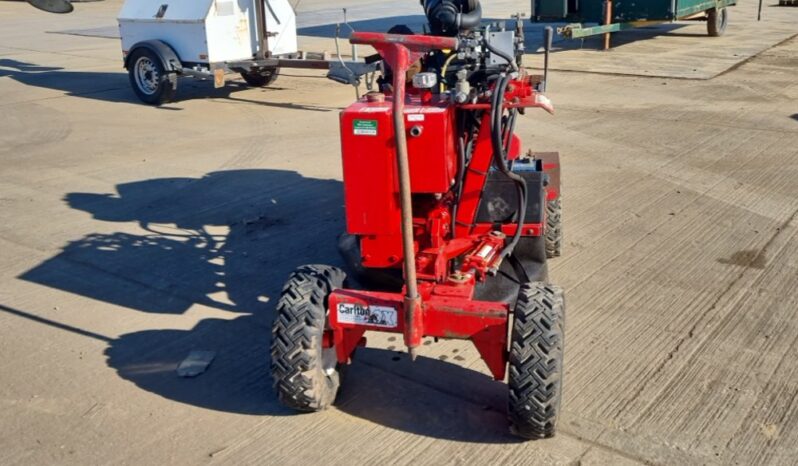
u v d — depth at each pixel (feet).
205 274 18.83
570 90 39.75
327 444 12.25
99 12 84.89
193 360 14.82
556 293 11.91
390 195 12.71
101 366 14.74
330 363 13.01
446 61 14.51
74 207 23.80
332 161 28.22
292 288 12.30
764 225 21.04
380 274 16.39
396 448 12.12
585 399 13.23
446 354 14.88
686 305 16.57
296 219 22.39
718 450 11.85
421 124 12.36
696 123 32.50
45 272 19.11
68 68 50.08
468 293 12.36
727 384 13.60
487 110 13.66
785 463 11.55
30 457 12.06
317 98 40.11
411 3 89.04
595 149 28.91
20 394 13.80
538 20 54.39
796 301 16.65
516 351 11.37
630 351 14.75
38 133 33.55
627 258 19.07
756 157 27.43
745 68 44.52
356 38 10.39
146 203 24.08
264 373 14.42
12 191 25.48
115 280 18.61
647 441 12.09
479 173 14.05
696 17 57.62
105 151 30.42
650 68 45.24
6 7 88.74
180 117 36.29
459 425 12.68
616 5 51.55
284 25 40.57
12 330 16.17
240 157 29.09
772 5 76.28
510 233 14.60
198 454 12.07
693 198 23.34
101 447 12.28
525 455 11.85
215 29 37.55
